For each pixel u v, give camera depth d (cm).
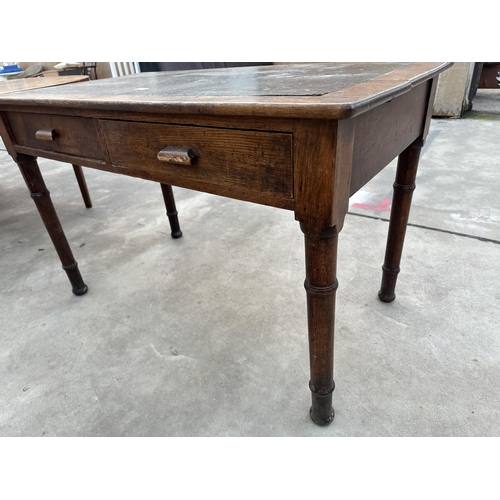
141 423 100
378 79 77
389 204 209
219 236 192
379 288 142
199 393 107
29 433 99
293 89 72
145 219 218
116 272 167
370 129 70
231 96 69
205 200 238
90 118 92
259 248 178
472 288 138
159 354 122
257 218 208
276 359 117
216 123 69
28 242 202
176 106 68
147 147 84
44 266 177
